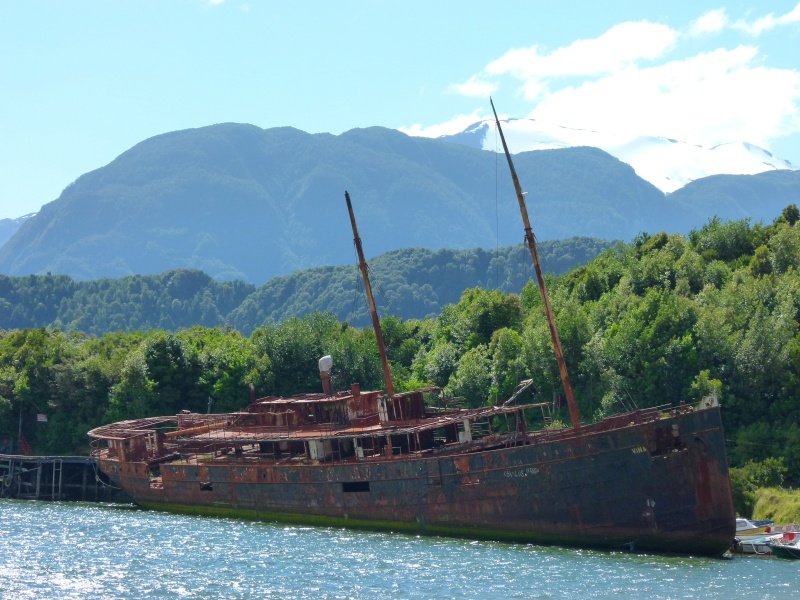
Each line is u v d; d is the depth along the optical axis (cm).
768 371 15475
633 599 9106
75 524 14112
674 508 11181
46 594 9806
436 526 12494
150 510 15712
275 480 13950
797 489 13812
